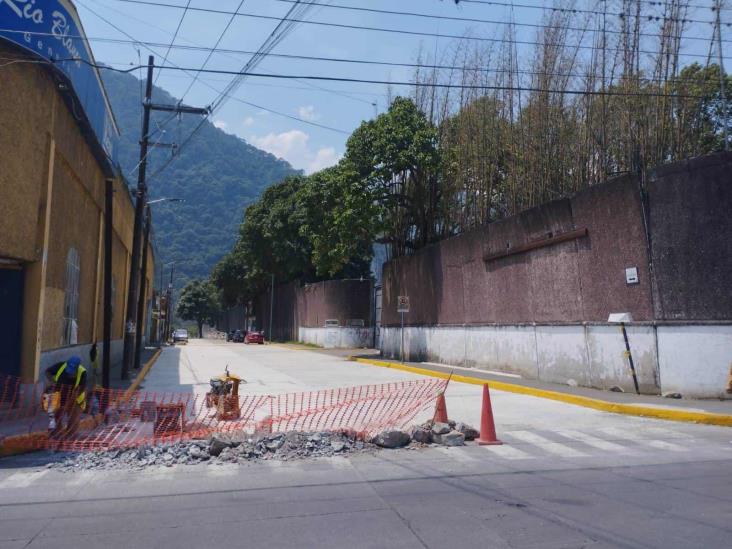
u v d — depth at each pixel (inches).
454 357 1006.4
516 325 814.5
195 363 1230.3
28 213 502.9
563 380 706.2
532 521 235.1
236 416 491.2
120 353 1159.0
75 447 388.8
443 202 1148.5
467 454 365.1
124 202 1108.5
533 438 414.6
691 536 216.7
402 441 383.9
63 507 262.5
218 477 314.2
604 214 649.6
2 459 362.3
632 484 291.3
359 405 553.3
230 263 3070.9
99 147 719.7
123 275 1191.6
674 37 668.1
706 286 553.0
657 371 580.7
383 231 1229.7
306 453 362.6
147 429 445.1
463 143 1043.3
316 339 2149.4
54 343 585.9
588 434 429.1
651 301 590.6
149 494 282.7
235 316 4227.4
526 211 793.6
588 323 666.2
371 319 1952.5
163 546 212.5
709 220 553.9
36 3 501.0
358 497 273.4
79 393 405.7
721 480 298.2
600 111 753.0
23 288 514.0
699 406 510.0
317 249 1425.9
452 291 1019.3
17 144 485.7
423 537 218.5
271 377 874.1
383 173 1151.6
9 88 477.1
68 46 553.3
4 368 501.0
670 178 579.5
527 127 857.5
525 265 798.5
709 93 796.0
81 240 718.5
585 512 246.1
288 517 244.2
